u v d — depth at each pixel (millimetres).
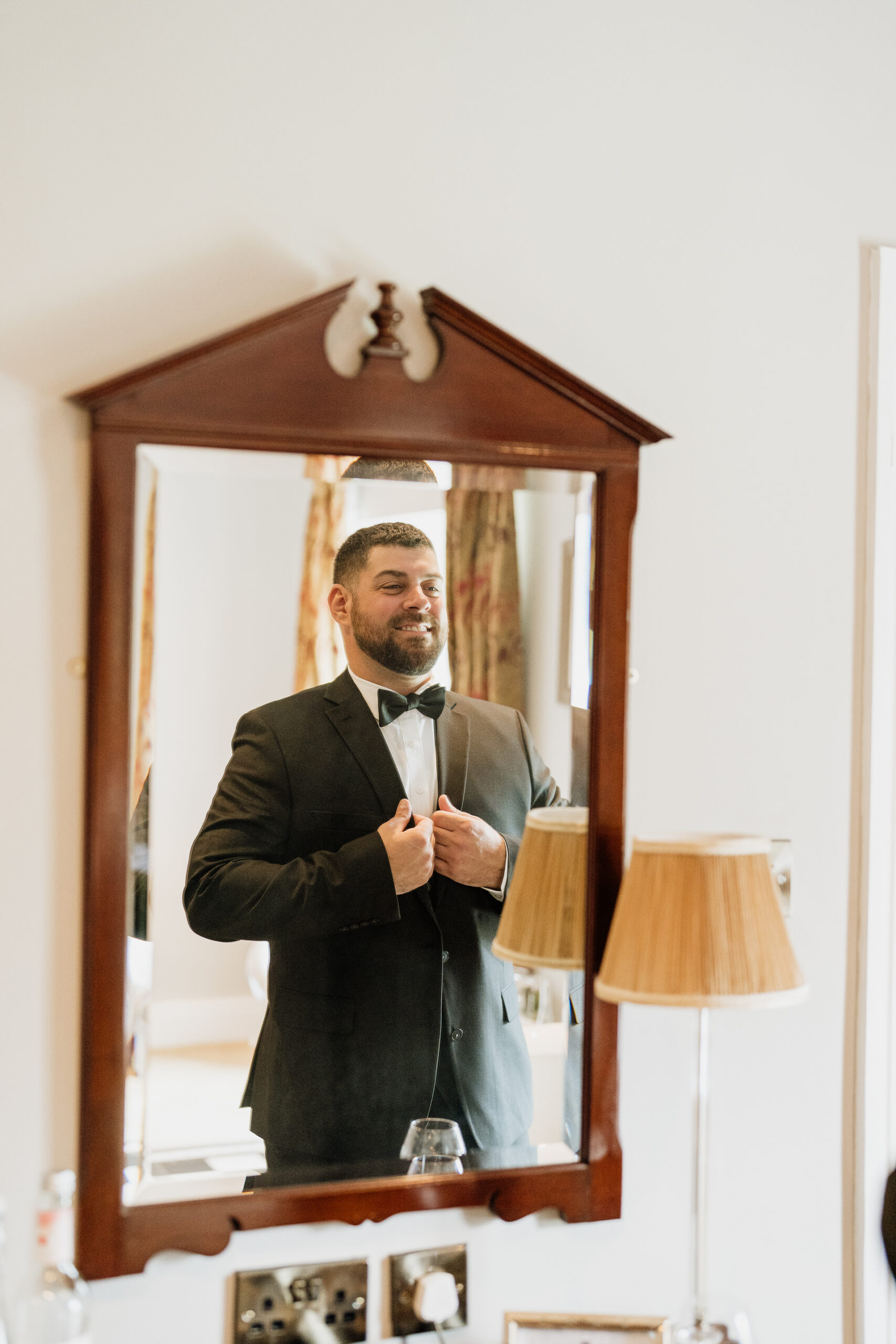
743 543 1392
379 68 1239
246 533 1190
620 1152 1289
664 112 1356
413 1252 1233
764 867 1163
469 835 1266
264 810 1199
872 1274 1425
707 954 1115
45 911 1127
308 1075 1203
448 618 1259
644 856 1163
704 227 1374
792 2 1417
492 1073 1262
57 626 1132
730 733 1388
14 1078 1116
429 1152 1233
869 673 1439
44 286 1128
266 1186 1179
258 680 1198
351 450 1181
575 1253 1308
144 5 1157
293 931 1205
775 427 1405
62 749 1134
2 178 1114
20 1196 1115
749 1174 1391
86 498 1137
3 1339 1068
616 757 1285
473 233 1275
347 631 1229
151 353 1161
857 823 1446
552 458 1249
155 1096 1150
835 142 1435
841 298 1436
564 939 1287
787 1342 1402
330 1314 1200
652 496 1353
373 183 1237
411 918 1244
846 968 1438
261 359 1150
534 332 1302
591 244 1324
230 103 1187
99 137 1144
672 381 1359
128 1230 1113
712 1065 1378
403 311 1245
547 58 1306
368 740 1237
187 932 1166
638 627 1350
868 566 1443
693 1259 1222
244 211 1192
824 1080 1425
